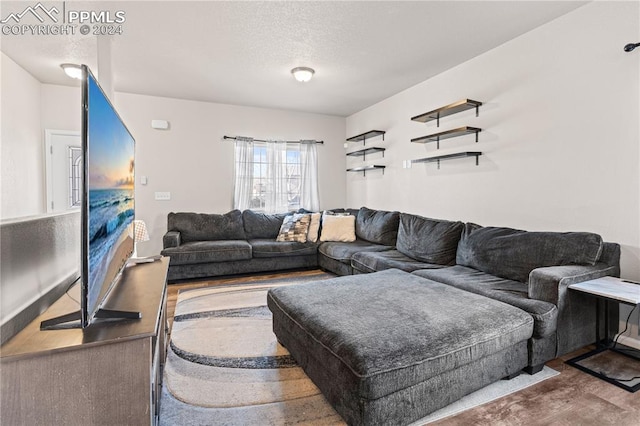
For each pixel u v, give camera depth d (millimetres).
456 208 3568
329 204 5664
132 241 2320
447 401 1518
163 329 1957
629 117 2193
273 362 2025
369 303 1896
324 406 1623
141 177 4523
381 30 2738
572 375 1862
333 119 5660
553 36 2611
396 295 2029
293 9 2418
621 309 2268
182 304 3070
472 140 3357
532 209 2807
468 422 1482
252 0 2303
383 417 1346
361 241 4359
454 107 3297
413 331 1521
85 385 1015
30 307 1209
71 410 1005
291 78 3844
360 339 1452
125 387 1055
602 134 2332
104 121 1354
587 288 1874
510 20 2604
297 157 5387
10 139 3322
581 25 2434
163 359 1936
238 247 4016
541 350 1842
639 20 2133
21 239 1151
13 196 3387
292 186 5348
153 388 1232
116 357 1042
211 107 4852
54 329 1096
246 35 2799
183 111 4703
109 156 1455
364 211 4609
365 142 5203
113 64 3400
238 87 4164
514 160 2943
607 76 2295
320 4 2361
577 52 2461
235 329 2512
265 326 2570
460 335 1527
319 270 4434
